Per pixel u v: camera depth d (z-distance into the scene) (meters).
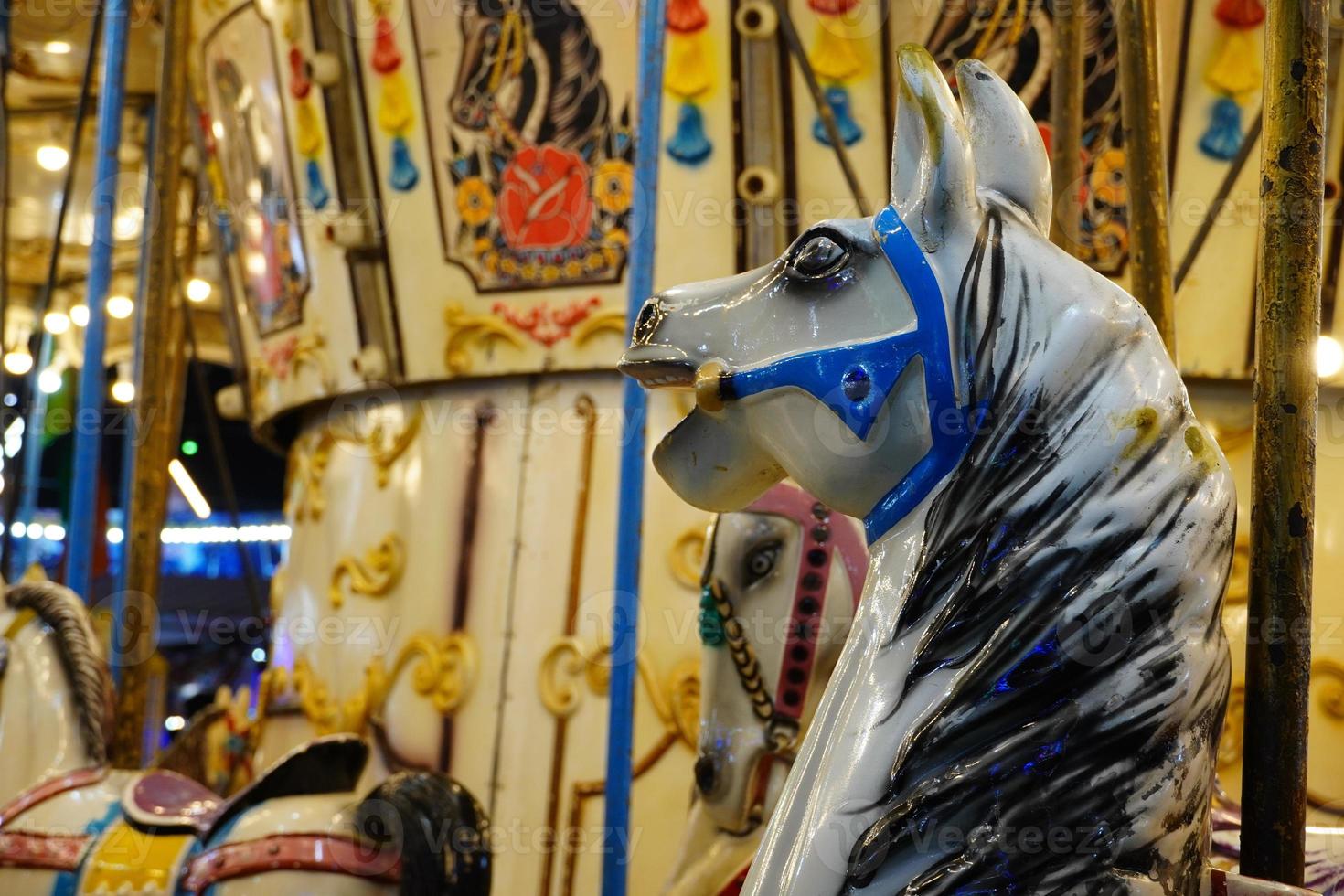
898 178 1.34
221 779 5.31
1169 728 1.16
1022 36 4.10
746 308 1.41
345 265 4.95
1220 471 1.23
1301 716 1.42
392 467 4.99
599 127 4.56
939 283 1.27
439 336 4.80
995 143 1.37
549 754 4.48
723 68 4.38
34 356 4.98
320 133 4.97
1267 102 1.50
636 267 3.04
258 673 9.38
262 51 5.20
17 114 7.51
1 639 3.93
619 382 4.64
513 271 4.69
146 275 4.17
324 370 5.09
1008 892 1.12
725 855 2.33
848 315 1.33
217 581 9.72
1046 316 1.23
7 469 5.09
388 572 4.89
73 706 3.81
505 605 4.65
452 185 4.77
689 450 1.47
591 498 4.60
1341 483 4.12
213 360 9.65
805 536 2.32
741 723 2.32
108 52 4.45
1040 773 1.14
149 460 4.11
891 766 1.17
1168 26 4.14
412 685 4.75
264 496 10.37
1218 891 1.24
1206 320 4.19
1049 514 1.19
